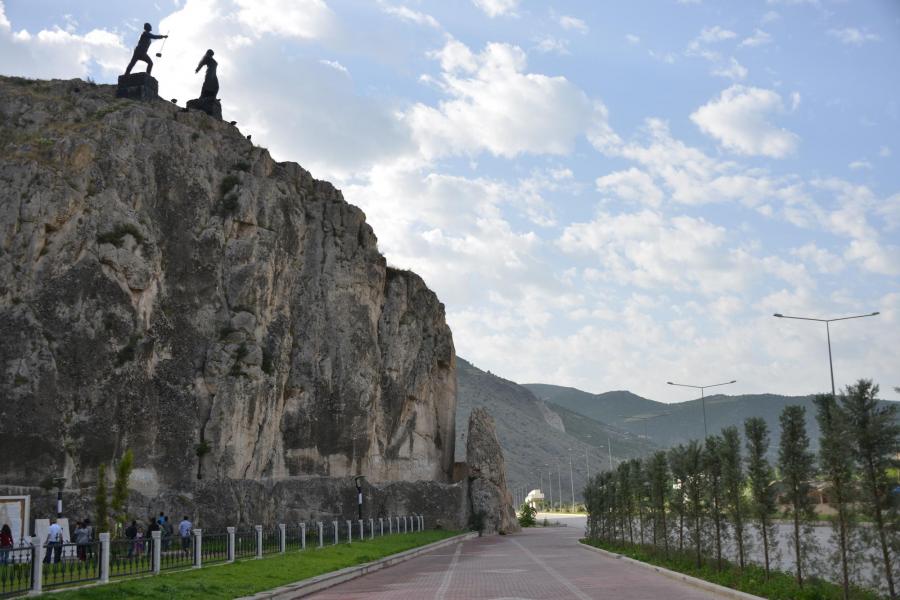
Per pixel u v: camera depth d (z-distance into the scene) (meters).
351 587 26.48
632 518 45.16
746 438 25.67
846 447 18.80
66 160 48.22
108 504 37.81
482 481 75.81
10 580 18.88
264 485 51.69
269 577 25.58
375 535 51.53
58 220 46.41
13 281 44.72
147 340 48.41
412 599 22.27
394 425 72.69
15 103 51.62
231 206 55.81
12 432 42.09
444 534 61.59
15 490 40.38
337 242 66.44
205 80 61.62
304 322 62.84
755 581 23.38
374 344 68.06
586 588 25.05
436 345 80.75
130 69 57.34
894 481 18.33
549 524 99.75
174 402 49.59
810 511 22.28
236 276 54.66
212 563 28.06
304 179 66.88
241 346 53.16
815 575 22.16
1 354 43.28
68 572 20.89
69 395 44.25
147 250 49.56
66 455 43.19
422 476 74.62
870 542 18.52
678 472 33.66
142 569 24.31
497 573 31.25
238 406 51.66
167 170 53.00
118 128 51.78
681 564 30.52
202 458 50.25
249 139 61.91
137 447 46.72
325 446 62.22
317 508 57.22
